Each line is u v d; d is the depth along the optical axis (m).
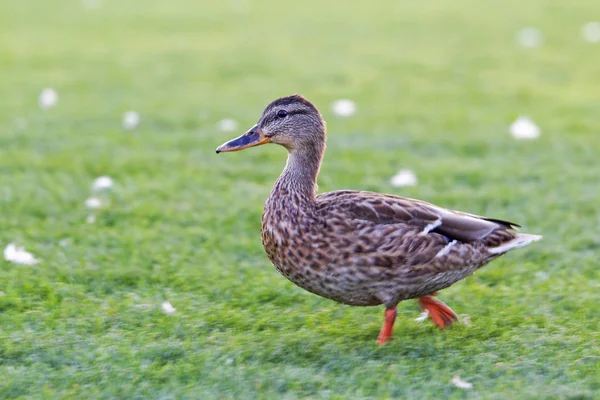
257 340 7.86
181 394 6.82
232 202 12.09
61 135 15.67
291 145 8.36
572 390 6.79
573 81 20.83
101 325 8.16
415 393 6.80
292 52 24.36
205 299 8.88
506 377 7.07
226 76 21.23
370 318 8.52
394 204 7.71
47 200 11.98
